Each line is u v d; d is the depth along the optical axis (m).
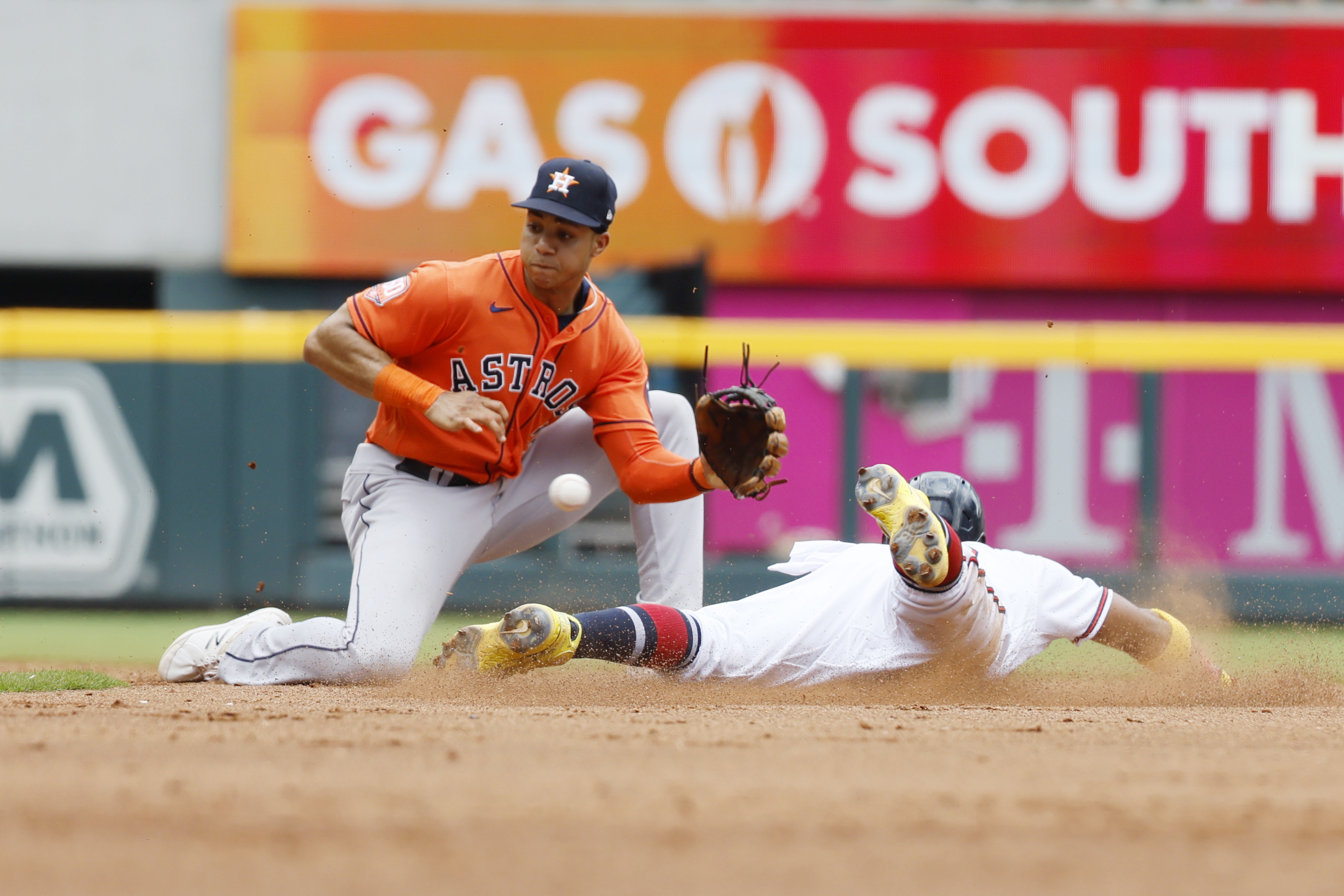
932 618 11.98
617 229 33.50
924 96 33.50
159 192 33.66
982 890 5.25
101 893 5.07
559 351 13.76
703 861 5.66
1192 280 33.41
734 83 33.41
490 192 33.31
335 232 33.22
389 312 13.29
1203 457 29.31
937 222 33.53
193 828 6.20
